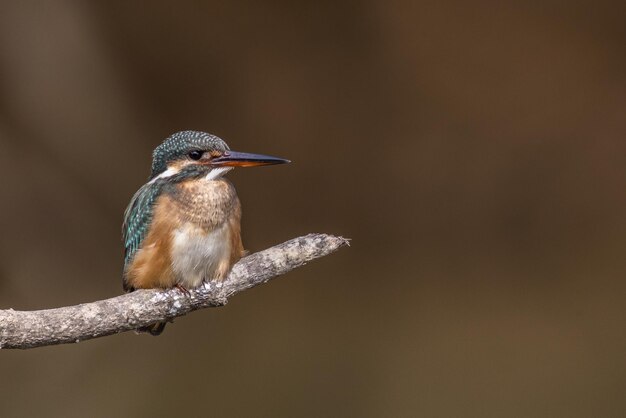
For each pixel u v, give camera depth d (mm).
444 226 14055
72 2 12969
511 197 13922
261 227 14156
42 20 12961
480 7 13203
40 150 13469
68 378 12961
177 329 13414
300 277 13938
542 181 13859
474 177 13922
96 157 13680
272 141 13914
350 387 12859
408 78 13586
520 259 13859
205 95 13656
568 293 13508
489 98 13648
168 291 6043
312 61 13531
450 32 13297
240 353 13219
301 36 13391
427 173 13984
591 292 13438
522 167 13883
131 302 5902
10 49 12945
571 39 13289
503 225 13969
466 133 13844
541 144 13789
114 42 13242
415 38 13359
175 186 6672
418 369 12945
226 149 6906
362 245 14055
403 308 13695
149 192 6730
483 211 13984
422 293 13820
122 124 13648
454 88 13602
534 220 13898
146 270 6578
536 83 13492
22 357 12984
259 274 6113
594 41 13289
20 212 13531
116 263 14008
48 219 13695
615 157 13633
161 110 13703
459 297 13742
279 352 13203
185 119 13750
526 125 13727
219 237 6598
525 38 13312
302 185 14125
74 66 13203
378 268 13984
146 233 6590
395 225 14078
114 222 13945
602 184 13727
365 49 13445
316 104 13719
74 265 13836
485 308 13602
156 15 13172
